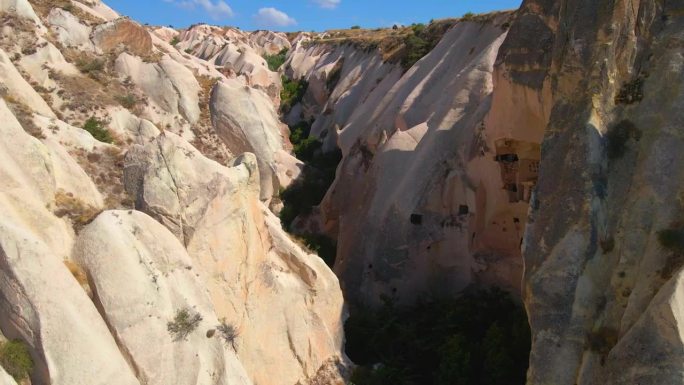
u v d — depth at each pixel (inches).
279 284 614.5
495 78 740.0
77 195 511.8
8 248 399.5
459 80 989.2
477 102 925.8
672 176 493.7
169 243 506.9
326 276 668.1
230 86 1139.9
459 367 628.1
